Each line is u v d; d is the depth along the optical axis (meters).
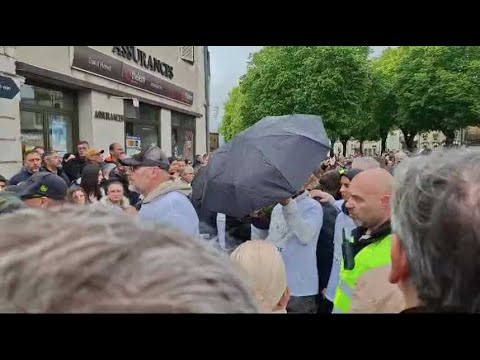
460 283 0.83
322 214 3.10
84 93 10.41
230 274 0.53
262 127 3.59
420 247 0.89
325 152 3.51
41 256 0.46
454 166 0.93
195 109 19.69
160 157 3.07
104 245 0.47
